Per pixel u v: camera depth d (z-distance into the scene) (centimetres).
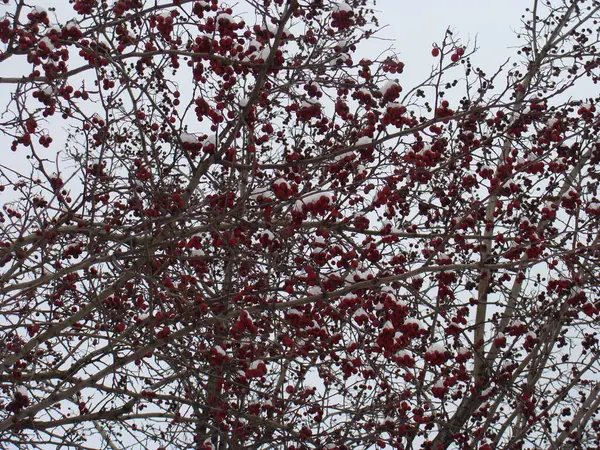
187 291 616
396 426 723
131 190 641
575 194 771
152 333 588
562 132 778
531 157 806
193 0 667
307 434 694
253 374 561
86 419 643
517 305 921
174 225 663
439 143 691
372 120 668
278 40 618
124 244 646
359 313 618
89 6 688
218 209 644
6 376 636
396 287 716
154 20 704
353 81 686
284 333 605
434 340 730
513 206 793
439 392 713
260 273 657
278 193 586
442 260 733
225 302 604
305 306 658
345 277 643
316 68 692
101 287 711
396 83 631
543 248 710
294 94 661
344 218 700
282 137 789
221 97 677
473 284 827
